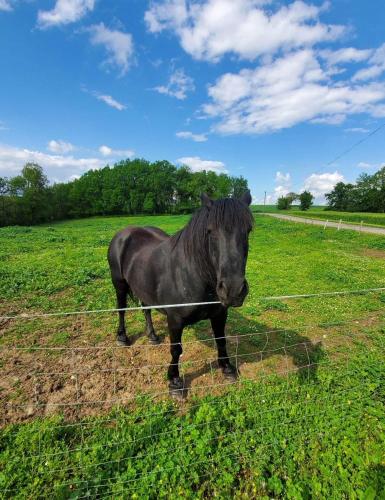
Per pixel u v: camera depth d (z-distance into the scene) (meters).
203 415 2.74
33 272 7.85
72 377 3.44
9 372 3.53
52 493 2.13
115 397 3.12
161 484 2.17
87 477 2.21
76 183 73.81
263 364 3.75
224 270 2.32
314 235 19.19
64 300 6.09
